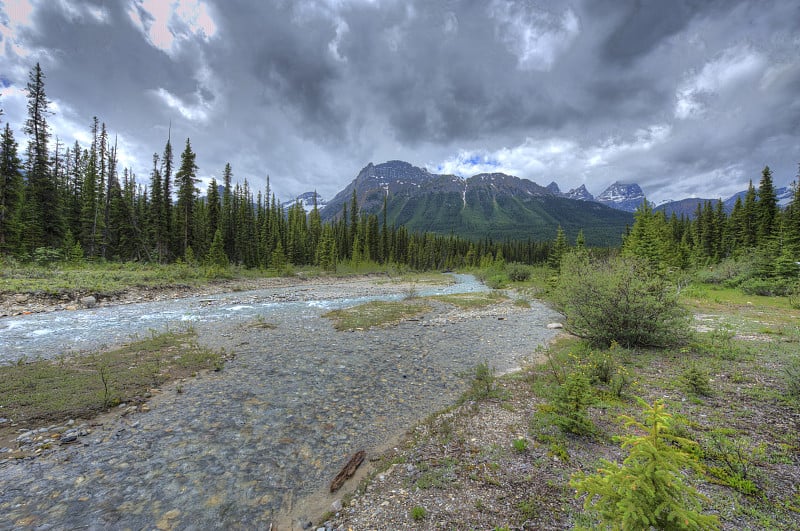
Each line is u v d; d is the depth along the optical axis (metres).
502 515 4.04
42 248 29.80
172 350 11.99
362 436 6.70
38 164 34.09
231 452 6.01
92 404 7.54
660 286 11.77
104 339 13.37
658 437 3.02
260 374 10.02
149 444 6.16
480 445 5.80
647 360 9.90
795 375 6.91
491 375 9.59
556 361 10.75
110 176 44.09
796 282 23.59
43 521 4.28
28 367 9.80
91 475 5.23
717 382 7.75
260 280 40.88
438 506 4.33
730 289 29.19
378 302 25.94
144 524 4.32
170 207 43.75
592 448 5.44
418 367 11.07
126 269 32.81
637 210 40.38
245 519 4.46
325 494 4.98
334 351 12.70
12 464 5.38
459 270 98.31
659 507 2.61
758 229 45.06
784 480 4.20
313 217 81.12
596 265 13.62
